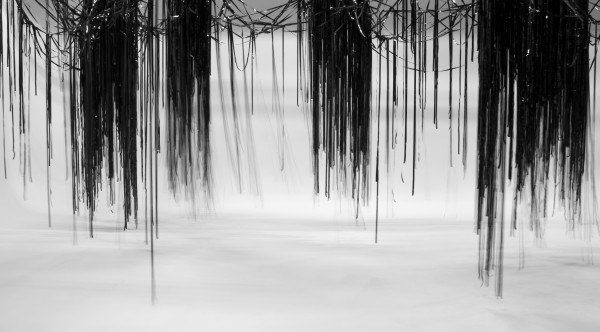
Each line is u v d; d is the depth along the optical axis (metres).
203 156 2.12
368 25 2.19
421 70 2.10
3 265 2.31
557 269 2.31
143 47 2.32
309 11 2.21
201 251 2.60
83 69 2.36
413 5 2.02
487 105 1.78
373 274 2.24
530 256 2.55
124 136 2.45
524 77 1.80
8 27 2.29
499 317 1.75
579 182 2.07
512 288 2.05
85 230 3.11
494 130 1.78
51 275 2.18
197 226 3.33
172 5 2.11
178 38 2.11
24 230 3.13
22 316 1.76
